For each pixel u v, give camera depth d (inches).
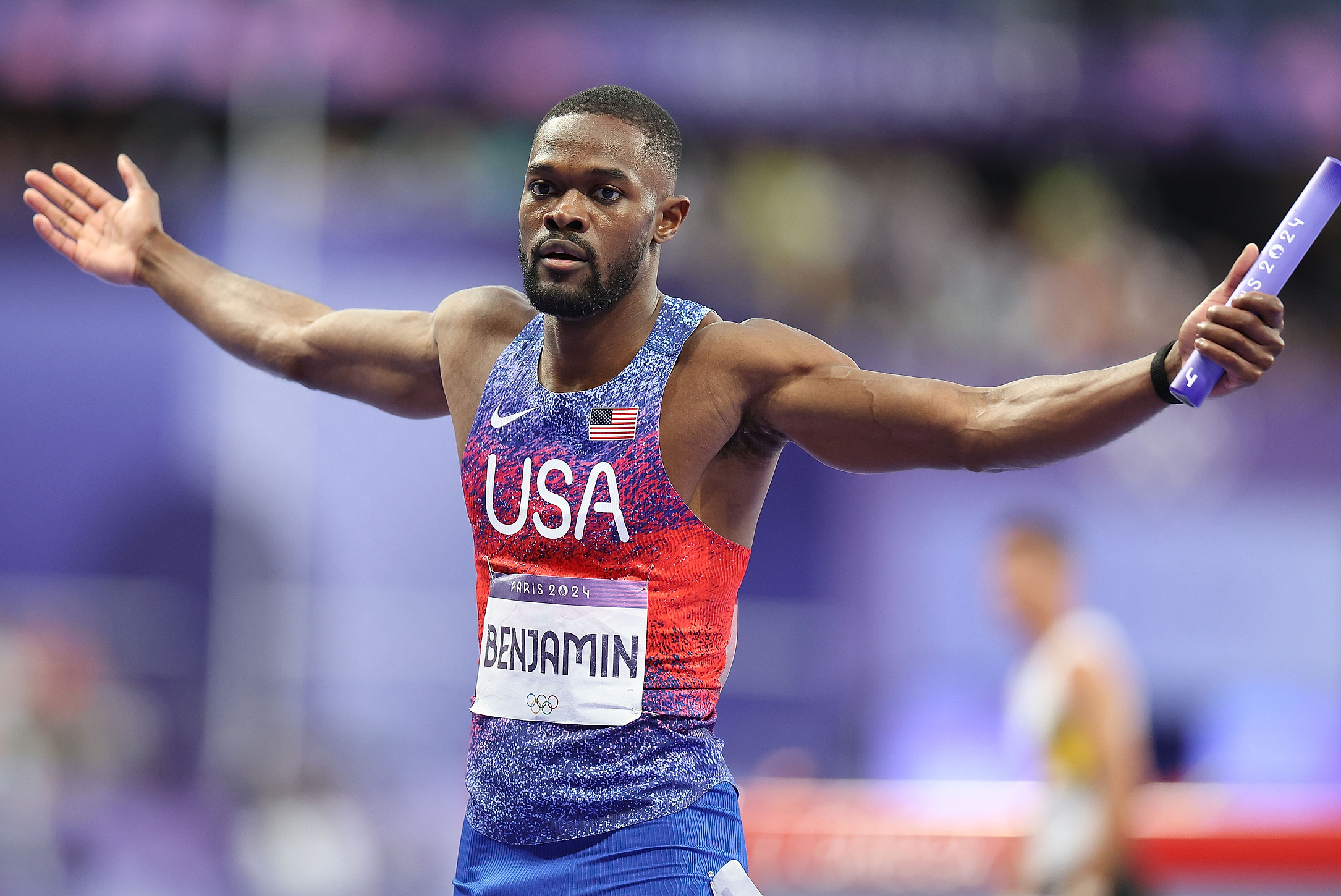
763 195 1488.7
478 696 342.6
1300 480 1114.7
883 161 1553.9
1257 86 1454.2
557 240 330.0
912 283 1488.7
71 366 991.6
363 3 1272.1
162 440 995.9
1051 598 748.0
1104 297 1493.6
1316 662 1101.1
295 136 1234.6
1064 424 315.3
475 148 1429.6
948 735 1039.6
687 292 1151.6
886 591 1053.8
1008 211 1604.3
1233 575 1099.9
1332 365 1533.0
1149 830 799.7
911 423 327.6
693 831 328.2
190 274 433.7
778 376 337.1
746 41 1368.1
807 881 772.0
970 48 1418.6
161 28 1232.2
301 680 989.2
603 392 337.4
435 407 393.1
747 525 350.9
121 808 934.4
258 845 940.0
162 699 967.0
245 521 996.6
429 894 970.1
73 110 1402.6
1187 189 1672.0
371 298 1026.1
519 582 336.2
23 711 930.7
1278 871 801.6
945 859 768.9
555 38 1318.9
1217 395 308.7
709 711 341.4
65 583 975.6
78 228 442.0
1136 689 1080.8
